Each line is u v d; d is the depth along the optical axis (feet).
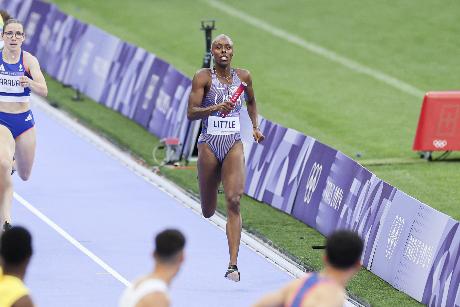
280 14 326.24
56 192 182.19
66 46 260.42
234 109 142.61
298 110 246.88
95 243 158.20
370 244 153.48
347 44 299.17
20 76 152.76
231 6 335.47
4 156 149.38
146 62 228.84
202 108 141.79
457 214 182.60
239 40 302.86
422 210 144.05
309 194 172.65
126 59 237.04
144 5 334.85
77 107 241.55
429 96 208.64
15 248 92.99
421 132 209.97
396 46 296.51
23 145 155.94
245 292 141.79
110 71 242.17
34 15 275.39
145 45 294.66
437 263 139.74
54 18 267.39
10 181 151.12
